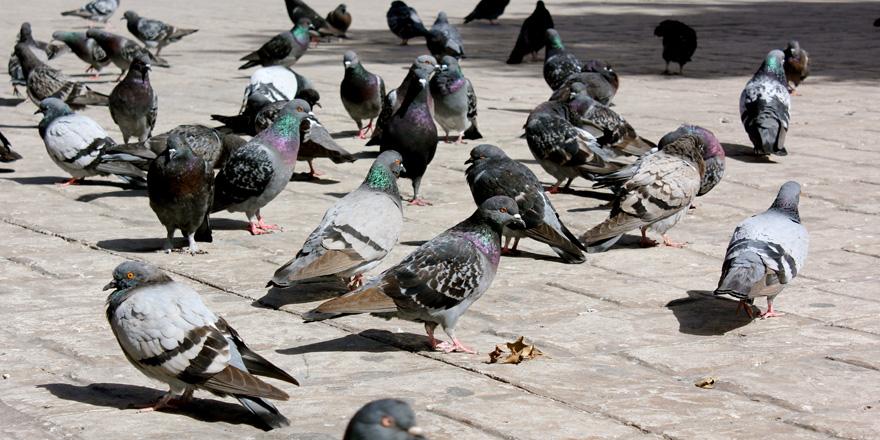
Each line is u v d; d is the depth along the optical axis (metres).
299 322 3.29
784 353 3.16
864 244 3.77
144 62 4.58
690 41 6.87
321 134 4.32
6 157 4.41
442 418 2.90
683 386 3.03
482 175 3.64
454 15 11.63
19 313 3.29
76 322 3.25
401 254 3.67
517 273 3.58
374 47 8.55
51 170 4.45
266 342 3.19
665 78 6.80
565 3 13.52
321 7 12.41
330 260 3.24
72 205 4.06
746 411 2.94
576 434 2.85
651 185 3.65
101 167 4.16
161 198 3.59
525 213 3.59
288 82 4.81
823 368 3.10
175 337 2.85
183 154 3.57
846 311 3.35
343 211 3.31
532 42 7.44
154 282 2.92
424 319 3.13
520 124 5.20
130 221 3.92
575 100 4.47
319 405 2.94
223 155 4.21
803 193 4.22
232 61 7.43
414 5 13.09
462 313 3.22
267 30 9.66
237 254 3.67
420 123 4.03
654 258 3.68
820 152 4.73
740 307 3.34
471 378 3.05
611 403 2.95
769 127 4.55
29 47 5.25
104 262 3.59
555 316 3.34
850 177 4.40
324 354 3.14
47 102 4.22
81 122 4.20
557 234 3.60
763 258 3.22
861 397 2.99
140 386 3.02
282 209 4.06
